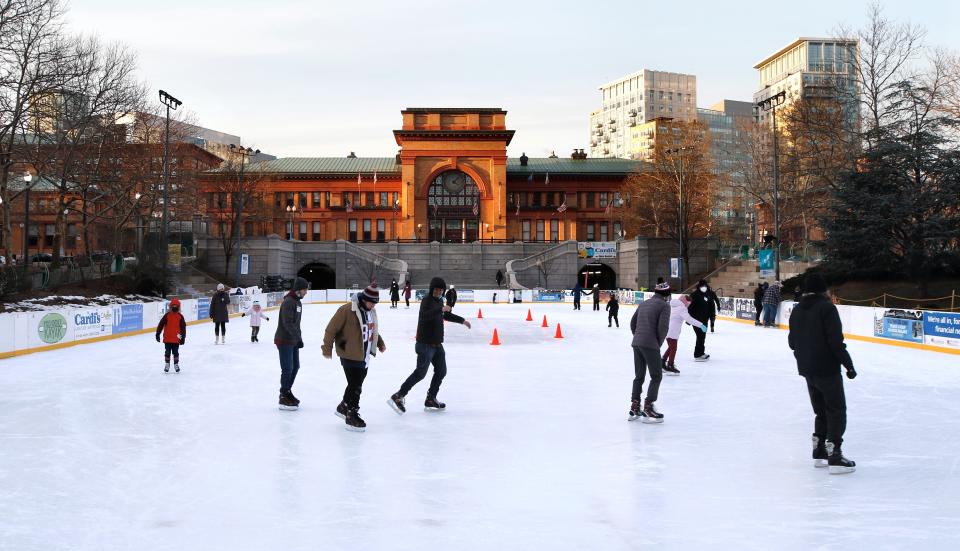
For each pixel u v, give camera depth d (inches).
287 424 390.0
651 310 391.5
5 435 363.6
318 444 339.6
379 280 2741.1
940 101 1647.4
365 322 370.6
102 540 208.2
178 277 2144.4
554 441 346.3
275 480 275.3
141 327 1077.1
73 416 416.2
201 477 280.4
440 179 3467.0
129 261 1855.3
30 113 1593.3
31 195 2933.1
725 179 2839.6
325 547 201.8
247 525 221.8
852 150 1777.8
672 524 222.7
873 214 1328.7
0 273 1219.2
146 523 223.9
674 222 2586.1
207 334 1059.9
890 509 238.7
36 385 545.3
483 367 657.0
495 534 213.2
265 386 540.7
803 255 2074.3
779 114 2271.2
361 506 241.8
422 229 3412.9
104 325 959.0
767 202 2432.3
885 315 936.3
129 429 377.4
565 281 2721.5
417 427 380.8
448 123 3472.0
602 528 218.8
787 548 201.3
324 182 3695.9
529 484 269.4
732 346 885.2
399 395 416.8
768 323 1227.2
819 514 233.0
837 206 1412.4
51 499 251.1
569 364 681.0
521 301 2317.9
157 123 2176.4
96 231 2746.1
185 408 442.9
